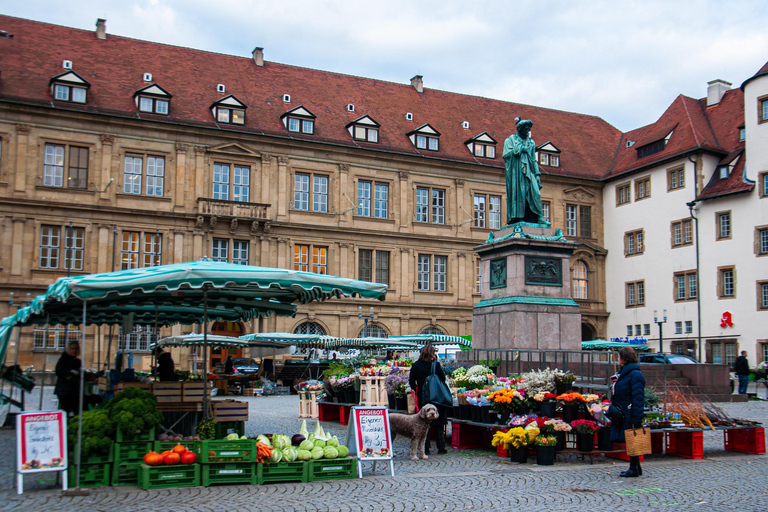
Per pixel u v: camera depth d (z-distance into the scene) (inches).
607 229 2337.6
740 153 1918.1
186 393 553.9
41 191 1691.7
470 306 2142.0
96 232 1734.7
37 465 442.6
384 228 2057.1
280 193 1925.4
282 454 483.8
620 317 2257.6
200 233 1825.8
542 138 2397.9
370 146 2049.7
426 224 2110.0
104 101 1774.1
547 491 455.2
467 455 608.7
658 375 1186.0
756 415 960.3
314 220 1966.0
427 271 2121.1
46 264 1696.6
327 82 2193.7
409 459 586.6
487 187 2204.7
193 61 2018.9
